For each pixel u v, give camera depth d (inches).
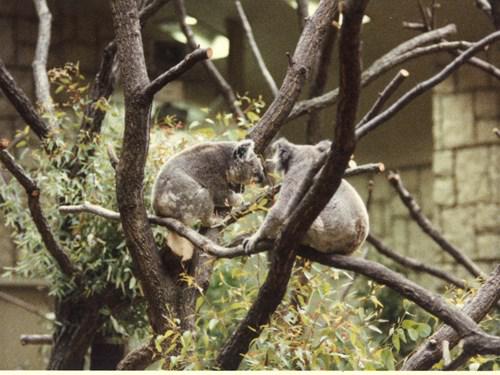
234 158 357.1
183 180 354.9
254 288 360.2
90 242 415.2
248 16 757.3
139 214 332.8
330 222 310.3
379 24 732.0
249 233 376.2
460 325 274.1
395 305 692.7
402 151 1015.6
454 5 711.1
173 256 341.1
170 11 759.7
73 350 450.9
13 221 453.1
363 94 925.8
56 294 442.3
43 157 445.7
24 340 510.6
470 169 887.1
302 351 308.7
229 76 806.5
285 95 375.9
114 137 437.7
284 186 309.0
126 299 442.9
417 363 319.6
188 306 343.3
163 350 340.5
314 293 353.1
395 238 1008.9
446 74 317.1
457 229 893.2
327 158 263.9
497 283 330.0
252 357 307.9
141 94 326.0
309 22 386.9
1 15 789.2
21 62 791.7
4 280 748.0
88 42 787.4
